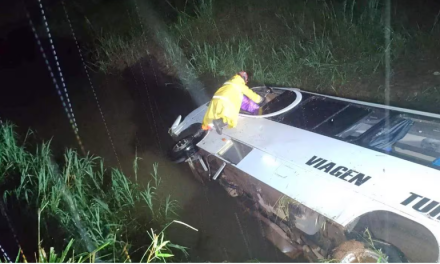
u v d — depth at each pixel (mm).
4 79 9062
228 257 3465
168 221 3943
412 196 2484
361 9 7148
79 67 9078
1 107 7660
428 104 4852
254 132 3764
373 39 6281
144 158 5277
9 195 4141
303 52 6730
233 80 4082
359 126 3441
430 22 6227
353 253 2553
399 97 5152
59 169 4832
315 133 3389
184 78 7363
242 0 8664
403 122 3352
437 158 2869
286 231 3398
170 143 5520
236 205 3980
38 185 4176
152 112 6578
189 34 8602
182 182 4570
